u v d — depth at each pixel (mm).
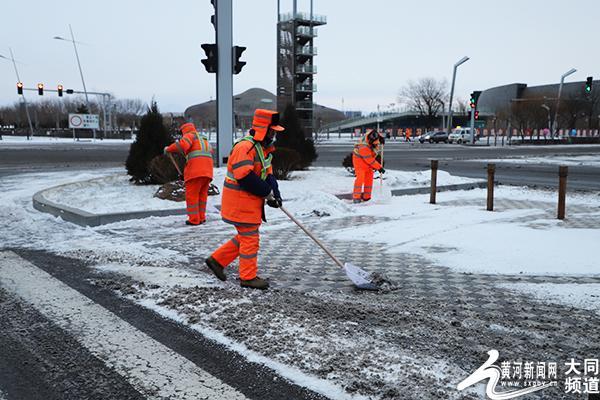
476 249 7426
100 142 64812
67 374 3715
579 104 73500
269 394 3396
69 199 11984
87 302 5199
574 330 4473
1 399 3393
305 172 18078
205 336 4309
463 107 124438
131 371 3738
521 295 5457
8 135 89750
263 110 5523
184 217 10391
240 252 5660
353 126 126062
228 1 16438
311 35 60406
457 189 14992
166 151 9391
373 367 3715
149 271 6348
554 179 18516
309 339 4195
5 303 5176
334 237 8539
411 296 5434
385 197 12242
